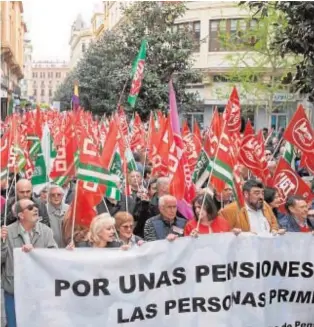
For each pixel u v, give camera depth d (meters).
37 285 5.04
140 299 5.28
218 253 5.49
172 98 7.33
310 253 5.79
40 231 5.75
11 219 7.05
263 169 8.99
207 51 41.91
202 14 41.91
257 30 27.52
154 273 5.31
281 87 28.95
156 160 10.00
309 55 9.68
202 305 5.46
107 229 5.52
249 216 6.96
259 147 9.00
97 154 5.96
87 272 5.12
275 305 5.79
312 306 5.84
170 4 25.50
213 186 7.58
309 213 7.37
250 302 5.69
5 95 35.72
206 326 5.48
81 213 5.98
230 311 5.56
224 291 5.51
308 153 8.44
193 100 27.02
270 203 7.57
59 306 5.09
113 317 5.21
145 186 10.83
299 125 8.43
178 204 7.05
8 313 5.50
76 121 12.30
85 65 35.16
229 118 7.70
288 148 8.91
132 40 25.14
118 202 7.93
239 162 8.95
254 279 5.66
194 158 10.96
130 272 5.23
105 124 16.66
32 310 5.04
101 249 5.17
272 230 6.29
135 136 15.52
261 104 33.47
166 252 5.34
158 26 25.38
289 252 5.75
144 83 24.12
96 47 34.22
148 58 24.86
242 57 31.95
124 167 8.27
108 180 6.00
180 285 5.40
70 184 9.68
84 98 34.62
